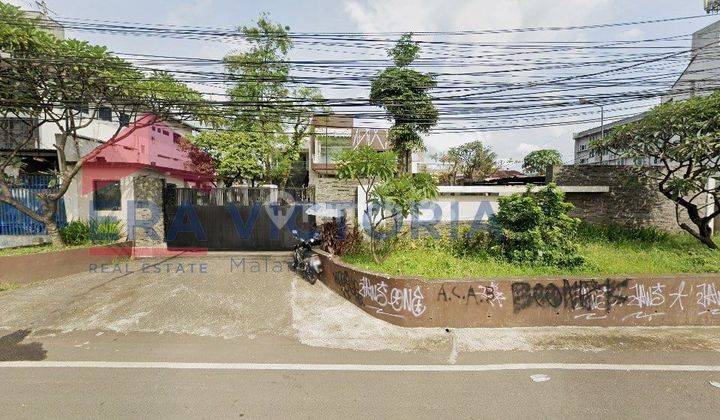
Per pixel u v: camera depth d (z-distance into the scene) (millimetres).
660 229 8016
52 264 6652
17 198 8008
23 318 4785
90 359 3697
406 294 4660
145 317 4875
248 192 9492
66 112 7555
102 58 6305
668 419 2787
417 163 15758
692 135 5988
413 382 3318
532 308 4711
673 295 4754
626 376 3461
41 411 2805
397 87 9102
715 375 3486
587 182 7949
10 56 6770
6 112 7168
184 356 3791
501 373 3500
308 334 4422
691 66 11375
